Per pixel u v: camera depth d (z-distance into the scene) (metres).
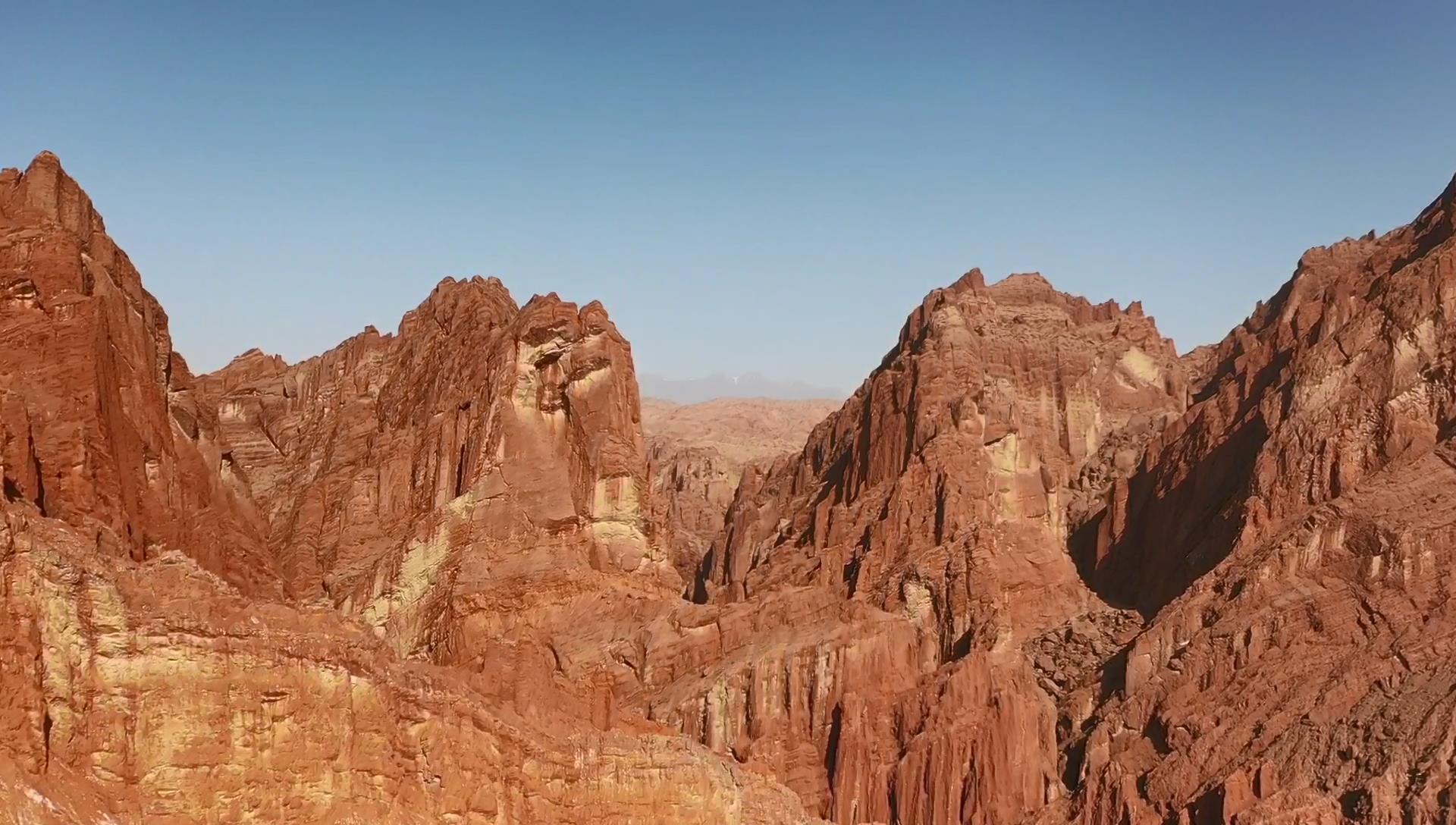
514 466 144.75
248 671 83.69
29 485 94.81
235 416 158.75
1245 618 143.88
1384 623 139.62
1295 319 172.00
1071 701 149.62
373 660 89.25
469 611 138.88
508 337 147.25
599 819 96.62
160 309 129.88
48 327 105.31
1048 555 165.00
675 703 142.12
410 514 147.25
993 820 139.62
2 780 74.81
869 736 142.62
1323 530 146.25
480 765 91.81
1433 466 148.50
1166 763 136.88
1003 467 172.38
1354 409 154.25
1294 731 133.62
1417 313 155.25
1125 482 174.75
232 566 120.38
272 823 83.12
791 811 110.25
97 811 78.06
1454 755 124.56
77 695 79.31
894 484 172.00
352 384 161.50
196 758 81.56
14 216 113.25
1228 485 163.75
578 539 145.25
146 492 109.94
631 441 149.62
